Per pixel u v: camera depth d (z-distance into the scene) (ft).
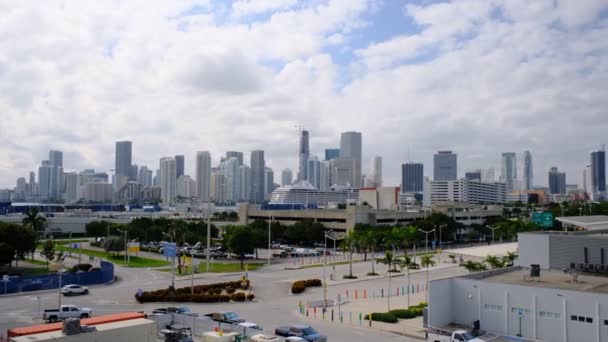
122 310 229.86
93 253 493.36
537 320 185.57
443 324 201.57
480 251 336.29
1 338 172.65
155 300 253.85
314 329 197.57
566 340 178.29
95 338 129.49
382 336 188.96
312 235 572.51
